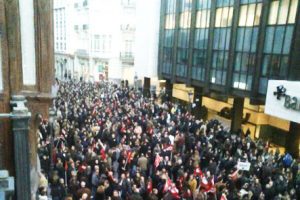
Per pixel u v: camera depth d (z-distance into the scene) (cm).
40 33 452
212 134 1786
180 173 1154
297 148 1880
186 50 2808
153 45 3416
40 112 465
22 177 410
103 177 1069
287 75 1764
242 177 1170
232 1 2195
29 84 450
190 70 2736
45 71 462
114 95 2805
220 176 1207
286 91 1647
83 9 5003
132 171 1187
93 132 1581
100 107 2189
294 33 1708
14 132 397
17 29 424
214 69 2439
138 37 3725
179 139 1561
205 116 2870
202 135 1672
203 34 2552
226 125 2552
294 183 1217
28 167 412
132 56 4641
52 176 1040
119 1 4509
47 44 459
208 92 2527
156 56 3444
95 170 1105
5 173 370
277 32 1850
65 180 1140
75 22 5347
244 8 2105
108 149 1370
